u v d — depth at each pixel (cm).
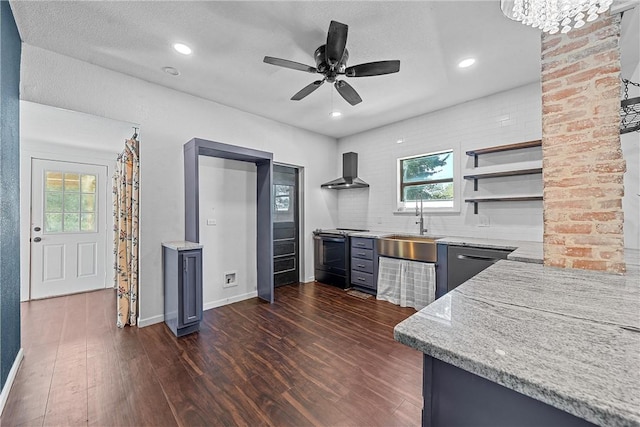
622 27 192
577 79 143
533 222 294
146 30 202
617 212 133
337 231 442
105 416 154
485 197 314
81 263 396
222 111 340
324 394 173
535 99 288
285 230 439
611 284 113
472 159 334
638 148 227
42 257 369
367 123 418
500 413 58
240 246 365
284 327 275
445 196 375
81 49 226
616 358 56
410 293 333
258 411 158
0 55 159
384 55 235
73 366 203
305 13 185
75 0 172
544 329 70
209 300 334
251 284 376
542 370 52
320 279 452
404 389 178
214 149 299
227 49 226
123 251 284
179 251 254
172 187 297
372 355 221
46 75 227
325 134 479
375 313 313
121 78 265
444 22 195
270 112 368
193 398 169
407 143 400
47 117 260
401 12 185
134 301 277
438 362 67
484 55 236
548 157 152
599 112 137
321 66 207
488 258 266
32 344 236
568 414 50
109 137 338
